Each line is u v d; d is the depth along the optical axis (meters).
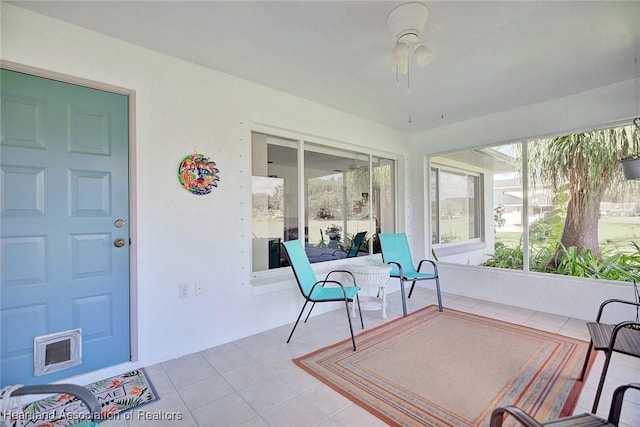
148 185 2.28
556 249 3.44
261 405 1.80
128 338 2.20
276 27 2.03
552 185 3.47
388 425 1.62
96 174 2.08
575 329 2.88
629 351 1.59
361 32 2.09
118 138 2.17
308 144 3.55
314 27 2.03
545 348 2.47
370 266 3.42
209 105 2.60
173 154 2.40
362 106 3.54
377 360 2.31
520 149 3.69
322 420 1.66
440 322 3.11
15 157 1.82
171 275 2.38
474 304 3.73
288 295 3.13
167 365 2.27
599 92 3.04
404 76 2.76
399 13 1.84
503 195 3.86
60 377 1.95
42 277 1.90
